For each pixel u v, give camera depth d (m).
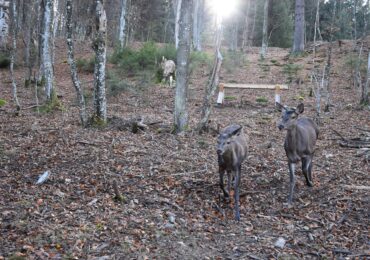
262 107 9.93
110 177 5.05
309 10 22.69
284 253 3.51
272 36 24.64
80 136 6.65
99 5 7.08
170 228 3.85
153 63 14.20
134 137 6.80
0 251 3.18
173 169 5.46
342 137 6.93
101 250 3.33
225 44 25.86
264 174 5.43
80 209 4.08
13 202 4.14
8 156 5.58
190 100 10.66
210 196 4.71
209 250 3.51
